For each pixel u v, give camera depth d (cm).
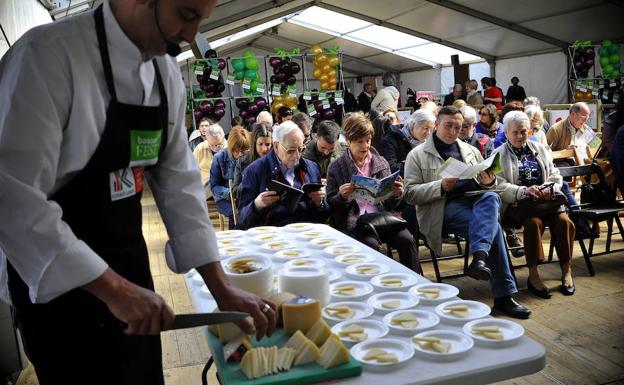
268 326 140
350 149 391
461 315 169
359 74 2164
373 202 349
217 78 770
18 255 113
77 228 127
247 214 338
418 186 392
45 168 113
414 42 1645
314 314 153
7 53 119
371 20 1470
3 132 111
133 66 124
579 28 1176
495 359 142
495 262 369
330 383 133
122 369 135
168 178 150
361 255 241
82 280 114
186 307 407
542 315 367
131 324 116
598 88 1023
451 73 1742
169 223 151
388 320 167
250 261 184
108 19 120
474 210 374
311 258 235
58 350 131
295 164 359
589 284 423
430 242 396
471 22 1323
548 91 1340
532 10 1155
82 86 117
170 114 142
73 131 118
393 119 723
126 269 133
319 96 823
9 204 110
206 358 322
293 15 1511
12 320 283
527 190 402
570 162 583
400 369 139
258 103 809
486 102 1180
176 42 123
